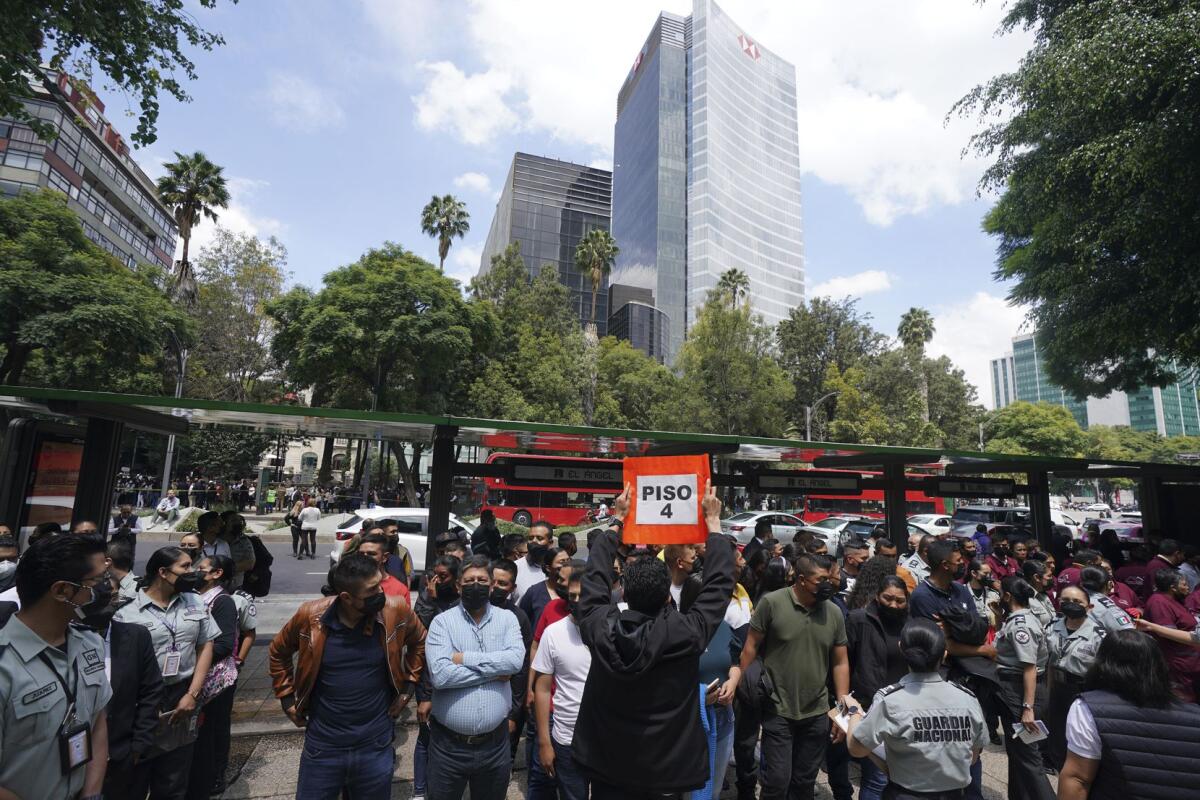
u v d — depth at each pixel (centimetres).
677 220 9425
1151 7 920
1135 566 798
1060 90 972
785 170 11494
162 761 332
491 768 339
